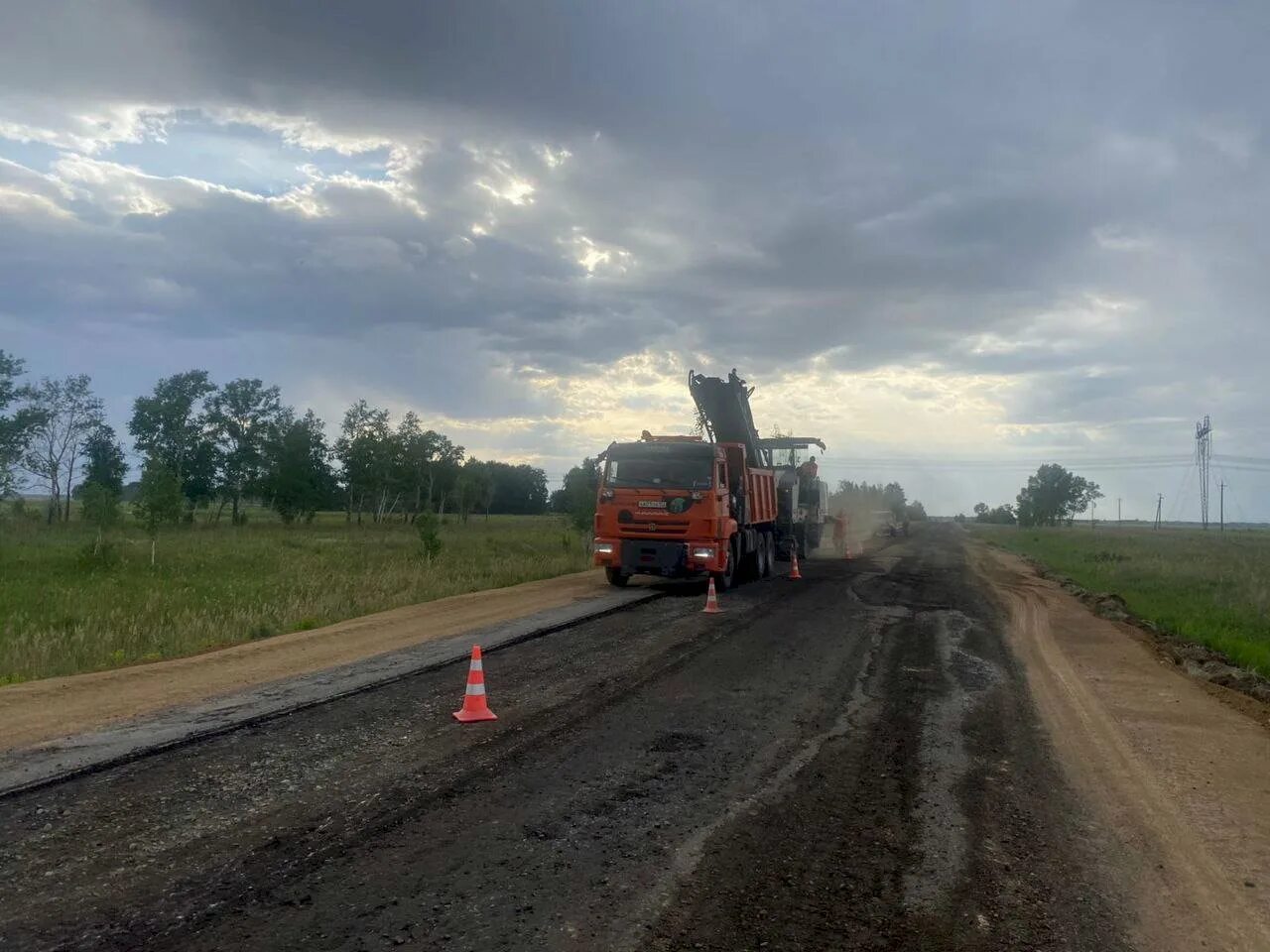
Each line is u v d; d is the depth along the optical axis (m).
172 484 28.02
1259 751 8.15
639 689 9.70
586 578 22.75
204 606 17.27
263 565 26.88
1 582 21.52
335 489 61.22
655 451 19.25
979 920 4.64
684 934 4.38
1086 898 4.95
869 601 18.27
